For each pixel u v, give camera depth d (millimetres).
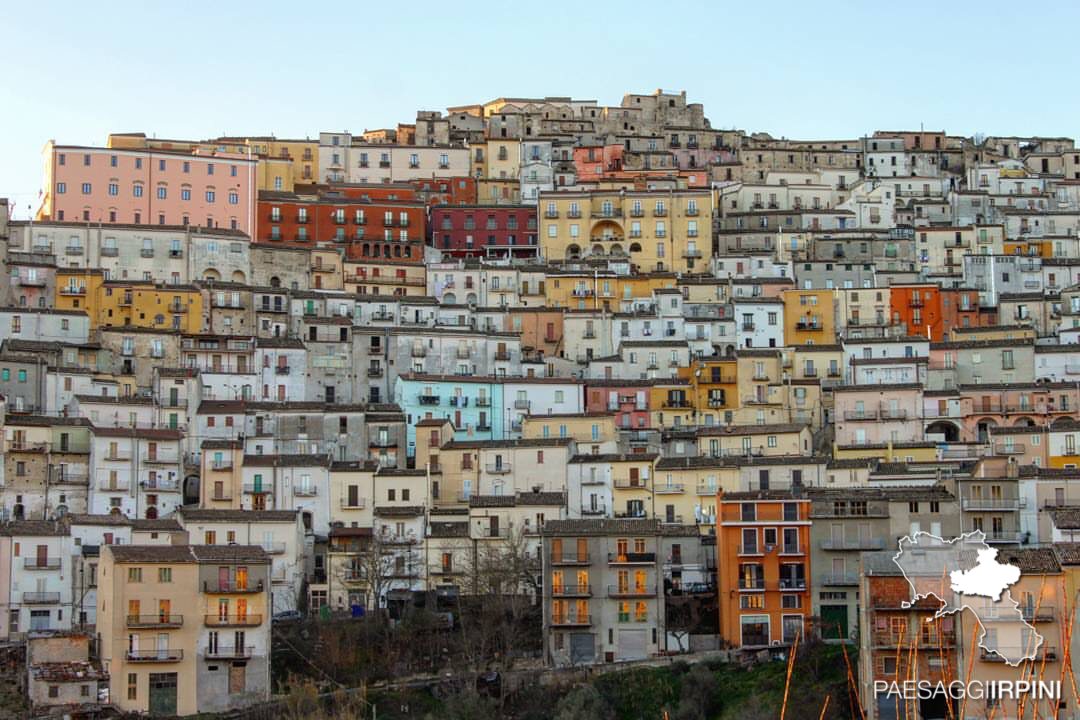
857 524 198875
